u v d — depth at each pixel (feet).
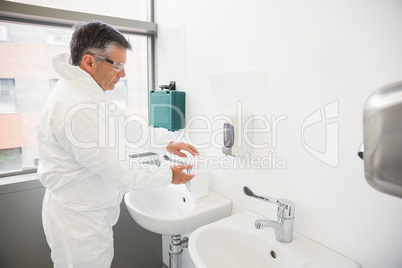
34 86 5.26
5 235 4.93
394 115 1.12
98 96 3.55
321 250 3.24
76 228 3.62
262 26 3.73
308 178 3.40
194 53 5.01
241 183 4.37
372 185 1.26
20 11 4.51
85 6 5.44
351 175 2.97
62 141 3.27
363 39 2.72
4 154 5.20
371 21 2.64
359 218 2.95
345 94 2.92
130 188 3.42
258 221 3.29
